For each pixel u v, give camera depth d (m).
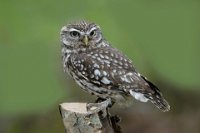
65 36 13.80
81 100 17.72
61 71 16.91
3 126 18.94
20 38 15.96
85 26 13.71
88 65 13.27
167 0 16.64
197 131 20.33
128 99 13.22
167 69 16.64
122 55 13.44
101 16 15.93
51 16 15.98
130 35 16.17
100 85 13.14
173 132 20.36
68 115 11.98
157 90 12.91
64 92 16.91
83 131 11.95
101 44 13.79
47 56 16.27
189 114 20.48
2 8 15.87
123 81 13.03
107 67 13.17
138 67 16.34
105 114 12.01
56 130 19.14
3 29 15.96
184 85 16.83
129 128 20.48
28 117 18.77
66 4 15.82
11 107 16.31
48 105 16.52
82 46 13.65
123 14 16.11
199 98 19.84
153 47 16.53
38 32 16.02
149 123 20.58
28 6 15.97
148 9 16.42
